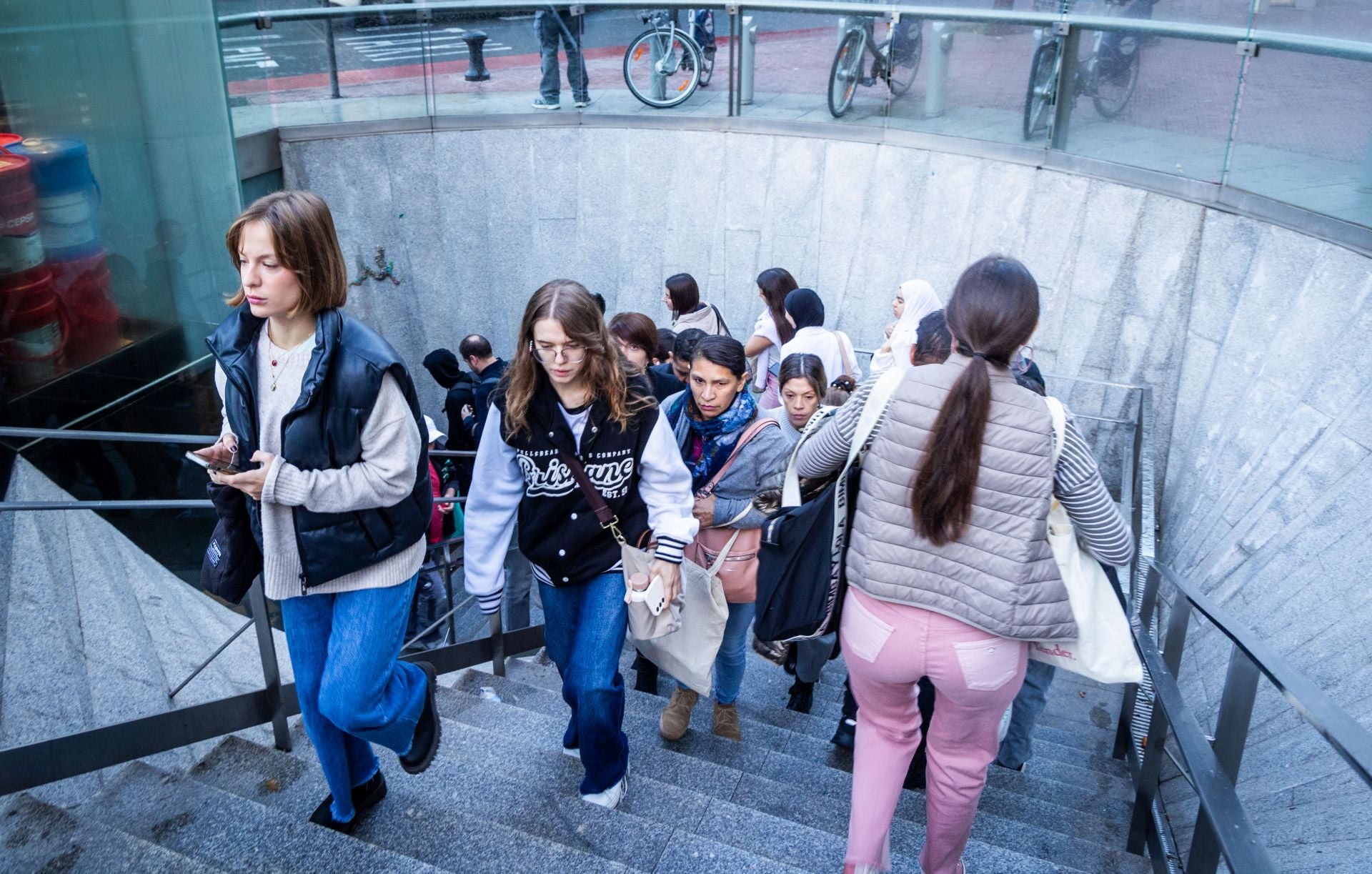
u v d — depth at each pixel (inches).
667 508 107.7
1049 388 266.5
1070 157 263.0
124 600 160.6
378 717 91.7
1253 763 129.3
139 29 220.5
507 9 319.9
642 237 342.0
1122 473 244.2
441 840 101.3
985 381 79.4
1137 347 246.8
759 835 114.3
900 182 304.7
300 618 92.8
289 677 158.2
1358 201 181.6
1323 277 188.9
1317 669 131.7
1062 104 263.7
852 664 90.3
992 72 276.5
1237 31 214.5
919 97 294.8
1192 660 169.2
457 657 159.2
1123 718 162.9
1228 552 179.5
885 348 203.6
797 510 96.5
